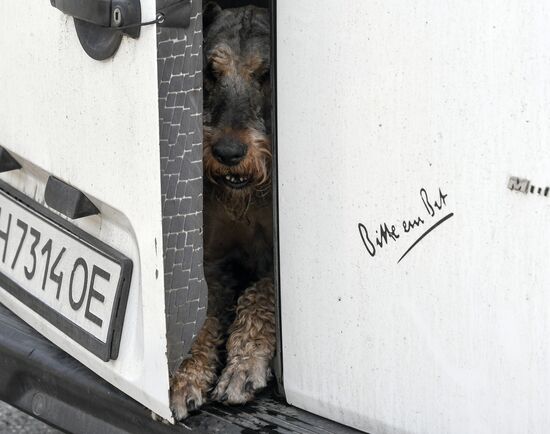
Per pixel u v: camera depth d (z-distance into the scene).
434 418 4.80
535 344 4.39
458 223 4.54
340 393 5.19
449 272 4.62
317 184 5.05
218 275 7.47
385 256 4.84
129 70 5.03
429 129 4.57
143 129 5.00
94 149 5.47
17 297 6.34
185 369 5.92
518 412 4.49
